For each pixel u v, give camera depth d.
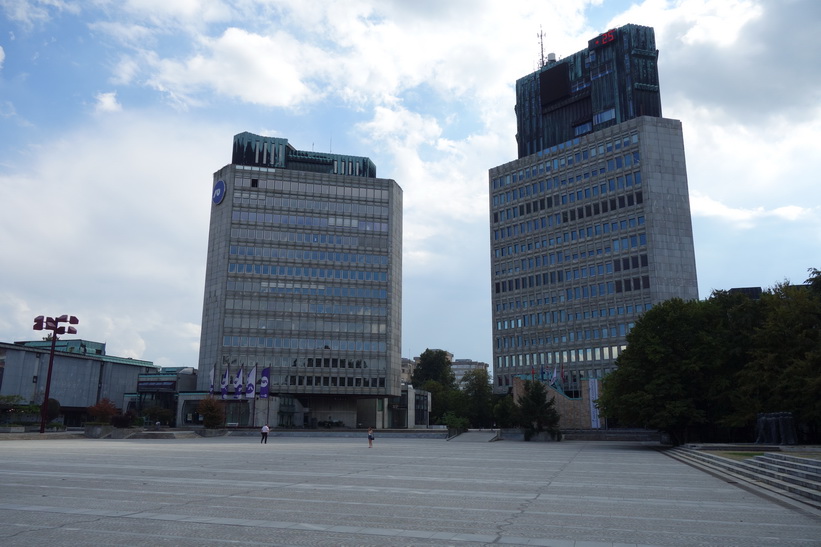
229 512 13.98
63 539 10.80
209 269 110.25
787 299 51.66
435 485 20.39
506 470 27.14
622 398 55.41
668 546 10.53
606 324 101.94
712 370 54.97
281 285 108.75
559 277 109.56
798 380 44.78
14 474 23.12
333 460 33.16
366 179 116.88
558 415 68.38
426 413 129.75
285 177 112.88
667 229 98.88
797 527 12.52
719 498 17.28
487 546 10.43
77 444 51.66
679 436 55.91
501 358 115.81
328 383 107.06
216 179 113.69
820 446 38.03
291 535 11.27
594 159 107.81
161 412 99.06
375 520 13.01
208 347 106.38
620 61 111.31
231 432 76.31
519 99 127.44
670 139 102.38
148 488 18.72
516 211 118.12
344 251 112.88
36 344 136.25
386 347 111.12
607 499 16.95
